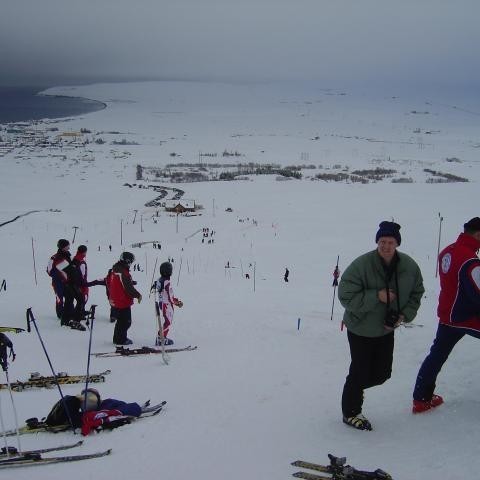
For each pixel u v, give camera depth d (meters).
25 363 9.88
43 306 15.34
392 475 4.90
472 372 7.47
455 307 5.88
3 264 26.94
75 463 5.45
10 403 7.69
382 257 5.58
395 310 5.64
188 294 20.64
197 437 6.04
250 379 8.41
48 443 6.12
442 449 5.29
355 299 5.62
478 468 4.84
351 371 5.99
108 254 32.84
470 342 9.05
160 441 5.97
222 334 12.48
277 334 12.11
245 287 23.38
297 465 5.19
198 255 35.00
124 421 6.56
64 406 6.56
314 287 24.16
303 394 7.44
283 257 34.72
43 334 12.20
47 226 44.50
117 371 9.35
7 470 5.29
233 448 5.69
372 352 5.93
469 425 5.72
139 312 15.74
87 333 12.45
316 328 12.64
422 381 6.23
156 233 44.38
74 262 13.05
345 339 11.27
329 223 49.31
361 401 6.08
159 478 5.05
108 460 5.51
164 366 9.64
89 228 45.44
